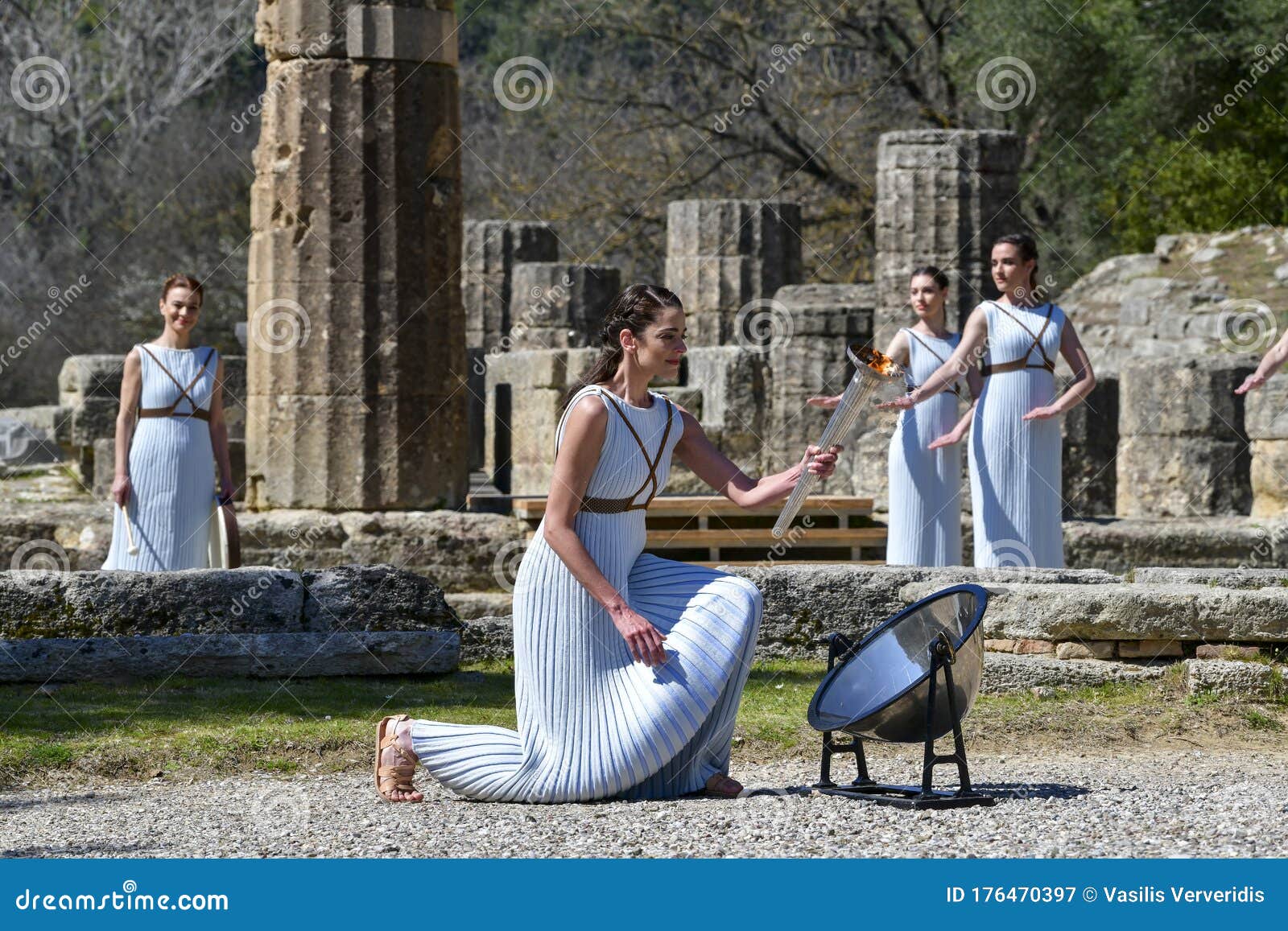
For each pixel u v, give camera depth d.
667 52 29.00
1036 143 25.66
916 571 8.31
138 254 29.72
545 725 5.10
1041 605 7.65
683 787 5.16
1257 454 12.88
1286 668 7.35
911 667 5.18
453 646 7.86
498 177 28.53
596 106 29.08
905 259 15.77
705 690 5.01
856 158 27.84
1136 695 7.34
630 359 5.12
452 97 11.40
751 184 28.94
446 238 11.37
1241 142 23.89
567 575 5.09
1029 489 8.27
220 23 29.69
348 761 6.20
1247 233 20.81
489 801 5.20
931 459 8.86
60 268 29.53
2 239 29.05
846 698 5.22
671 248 19.27
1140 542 11.80
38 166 29.92
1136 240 23.73
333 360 11.12
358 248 11.07
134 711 6.86
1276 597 7.33
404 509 11.25
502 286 20.67
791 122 28.30
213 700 7.09
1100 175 25.11
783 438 16.19
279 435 11.22
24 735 6.39
